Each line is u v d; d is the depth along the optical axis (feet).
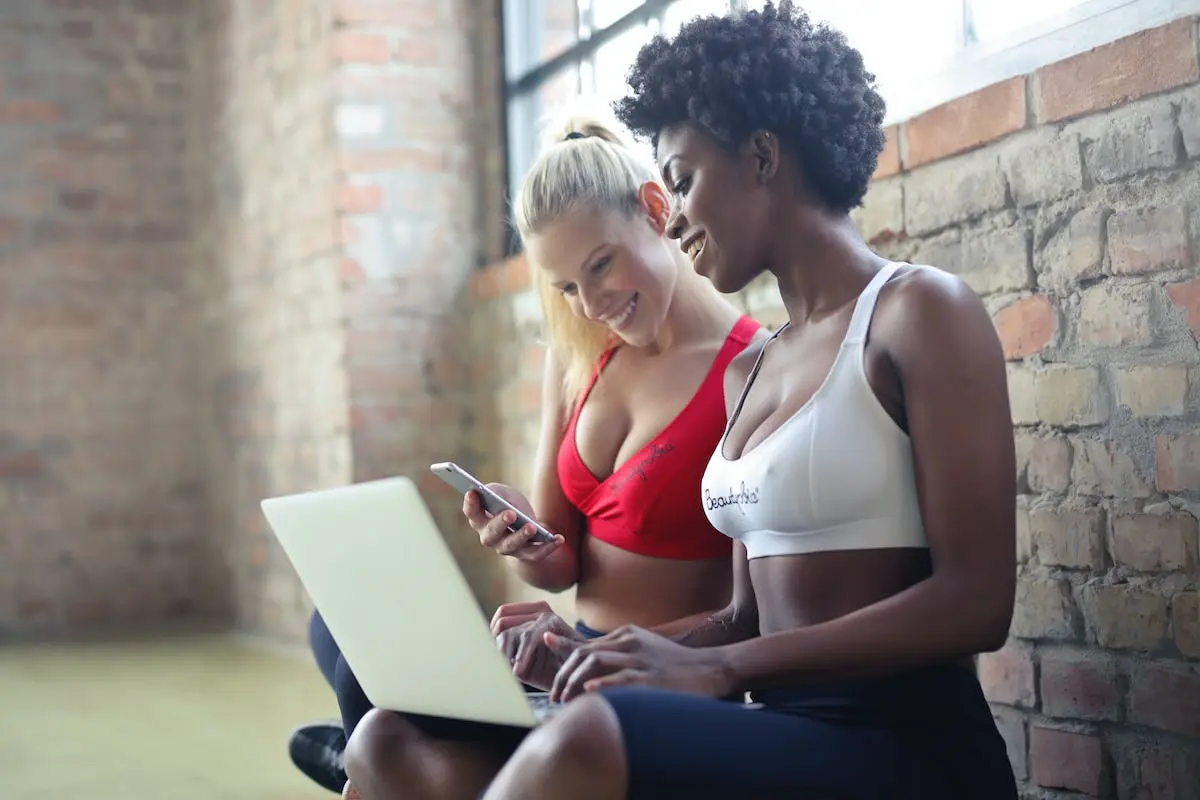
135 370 19.74
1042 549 6.60
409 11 14.85
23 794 9.78
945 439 4.73
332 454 15.03
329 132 14.79
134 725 12.28
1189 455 5.83
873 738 4.74
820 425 5.00
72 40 19.54
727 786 4.37
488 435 14.57
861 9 9.00
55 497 19.31
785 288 5.51
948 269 7.22
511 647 6.14
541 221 7.06
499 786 4.48
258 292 17.61
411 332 14.78
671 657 4.73
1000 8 7.70
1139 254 6.06
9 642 18.19
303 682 14.20
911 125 7.43
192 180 19.93
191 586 19.83
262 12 17.02
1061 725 6.51
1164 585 5.95
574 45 13.28
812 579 5.07
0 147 19.22
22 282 19.29
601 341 7.53
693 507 6.98
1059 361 6.50
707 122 5.29
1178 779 5.89
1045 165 6.56
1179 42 5.82
